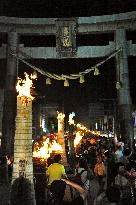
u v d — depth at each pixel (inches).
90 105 1769.2
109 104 1598.2
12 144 964.0
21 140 291.6
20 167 272.4
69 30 1029.8
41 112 1721.2
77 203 189.3
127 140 935.7
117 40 1010.1
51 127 1841.8
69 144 876.0
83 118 1825.8
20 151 289.3
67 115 1582.2
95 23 1031.0
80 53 1039.0
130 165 326.6
